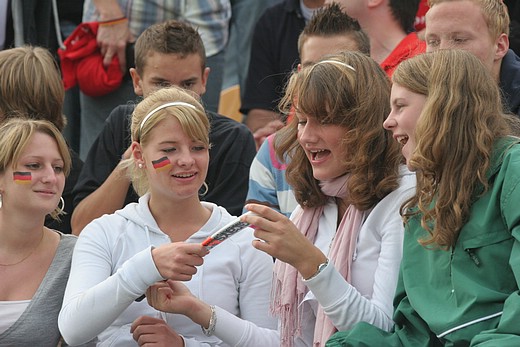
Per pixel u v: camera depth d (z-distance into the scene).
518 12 15.73
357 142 10.23
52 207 11.09
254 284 10.85
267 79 16.95
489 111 9.27
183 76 14.00
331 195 10.62
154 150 10.65
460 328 8.83
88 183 13.87
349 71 10.36
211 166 13.62
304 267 9.71
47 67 13.59
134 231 10.85
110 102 17.06
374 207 10.34
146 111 10.79
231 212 13.39
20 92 13.36
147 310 10.62
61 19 18.69
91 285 10.45
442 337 8.97
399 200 10.18
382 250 10.13
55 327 11.02
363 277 10.19
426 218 9.25
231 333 10.30
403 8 14.70
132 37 17.05
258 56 17.02
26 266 11.19
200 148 10.73
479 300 8.80
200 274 10.70
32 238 11.21
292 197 12.34
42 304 11.02
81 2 18.69
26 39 17.80
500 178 8.95
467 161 9.10
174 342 10.24
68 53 17.03
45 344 10.98
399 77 9.62
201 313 10.24
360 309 9.74
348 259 10.24
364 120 10.23
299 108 10.35
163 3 17.20
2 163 10.99
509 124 9.63
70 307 10.22
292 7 17.00
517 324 8.39
